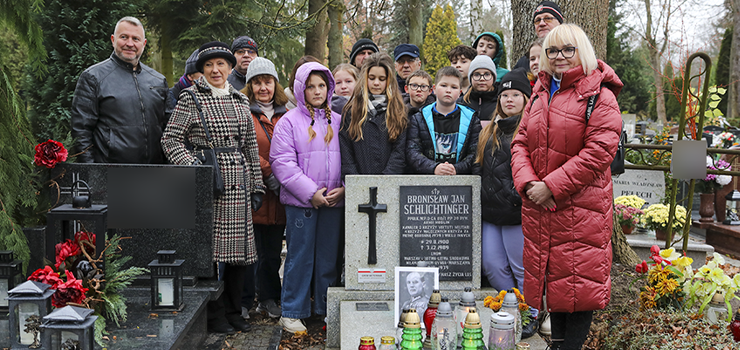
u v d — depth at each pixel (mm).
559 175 2664
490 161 3625
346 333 3182
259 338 3814
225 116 3709
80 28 7652
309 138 3863
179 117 3670
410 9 17062
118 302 2977
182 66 18109
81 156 3564
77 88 3598
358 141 3863
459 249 3738
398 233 3730
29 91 7852
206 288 3574
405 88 4973
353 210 3713
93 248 2990
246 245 3764
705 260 5676
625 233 6344
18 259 2895
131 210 3512
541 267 2836
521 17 5492
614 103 2660
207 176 3566
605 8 5188
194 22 13414
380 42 28484
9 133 2785
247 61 5020
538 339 3346
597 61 2746
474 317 2584
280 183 3896
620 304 4199
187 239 3611
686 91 4230
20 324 2381
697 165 4148
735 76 17562
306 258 3904
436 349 2686
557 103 2770
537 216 2836
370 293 3703
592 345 3492
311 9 11227
